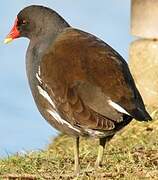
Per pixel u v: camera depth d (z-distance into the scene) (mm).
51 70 13953
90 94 13461
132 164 14617
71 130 13984
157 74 19844
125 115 13375
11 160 15797
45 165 15305
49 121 14375
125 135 18109
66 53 13992
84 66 13734
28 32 15250
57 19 14953
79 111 13508
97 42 14148
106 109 13305
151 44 19969
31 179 14266
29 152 16719
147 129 18219
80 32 14477
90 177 14016
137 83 20141
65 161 15648
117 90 13398
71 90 13648
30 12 15195
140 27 20250
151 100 19891
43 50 14492
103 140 14414
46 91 14023
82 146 17656
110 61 13773
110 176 14047
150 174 13938
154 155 15305
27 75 14727
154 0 20031
